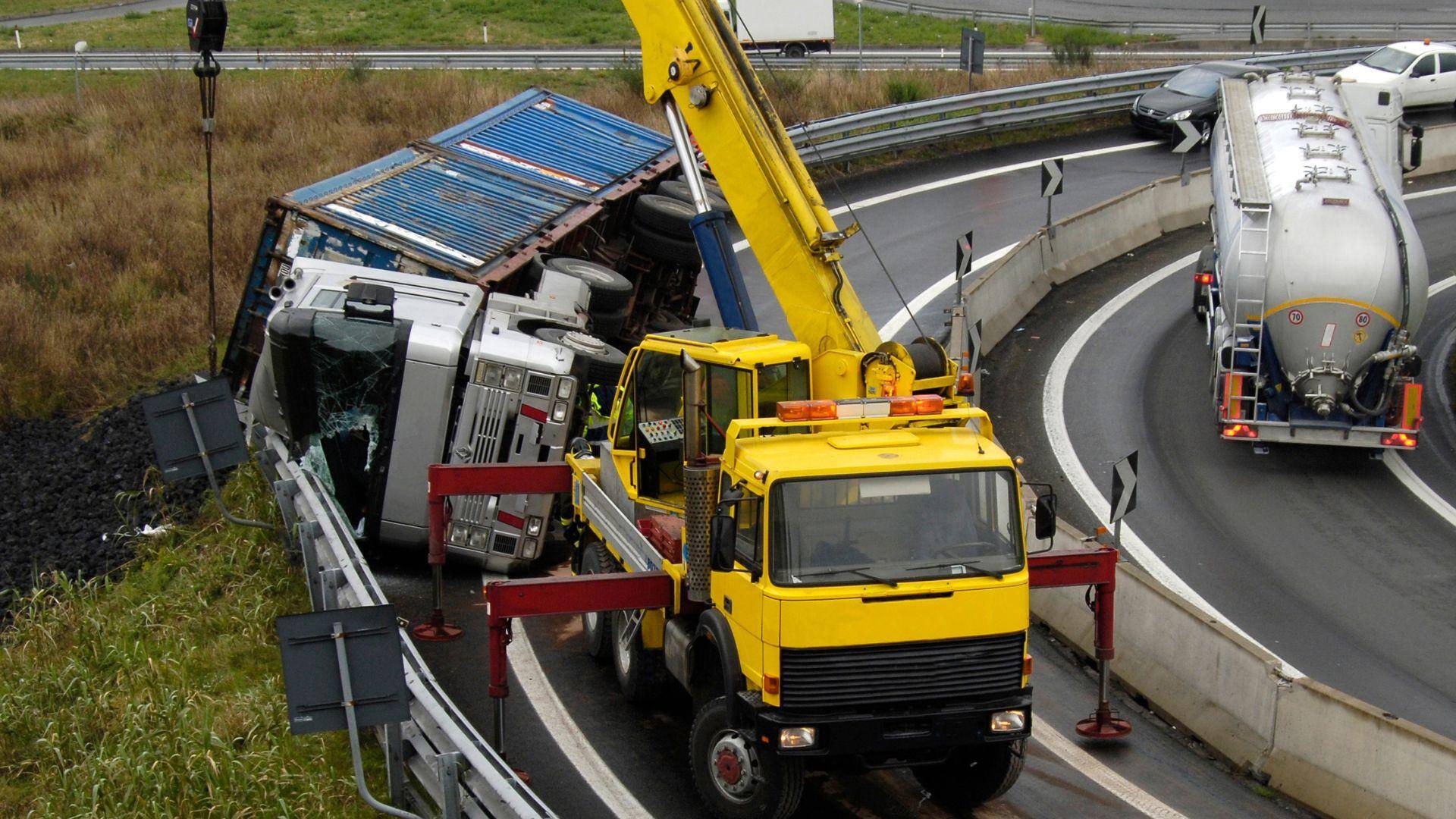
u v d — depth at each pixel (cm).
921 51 4353
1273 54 3553
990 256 2414
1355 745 881
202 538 1405
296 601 1195
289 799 861
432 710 789
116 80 3750
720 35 1184
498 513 1276
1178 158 3098
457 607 1244
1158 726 1050
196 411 1179
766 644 798
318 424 1271
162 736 930
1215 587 1375
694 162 1223
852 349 1102
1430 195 2922
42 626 1190
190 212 2511
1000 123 3241
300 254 1541
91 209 2525
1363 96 2102
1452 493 1653
